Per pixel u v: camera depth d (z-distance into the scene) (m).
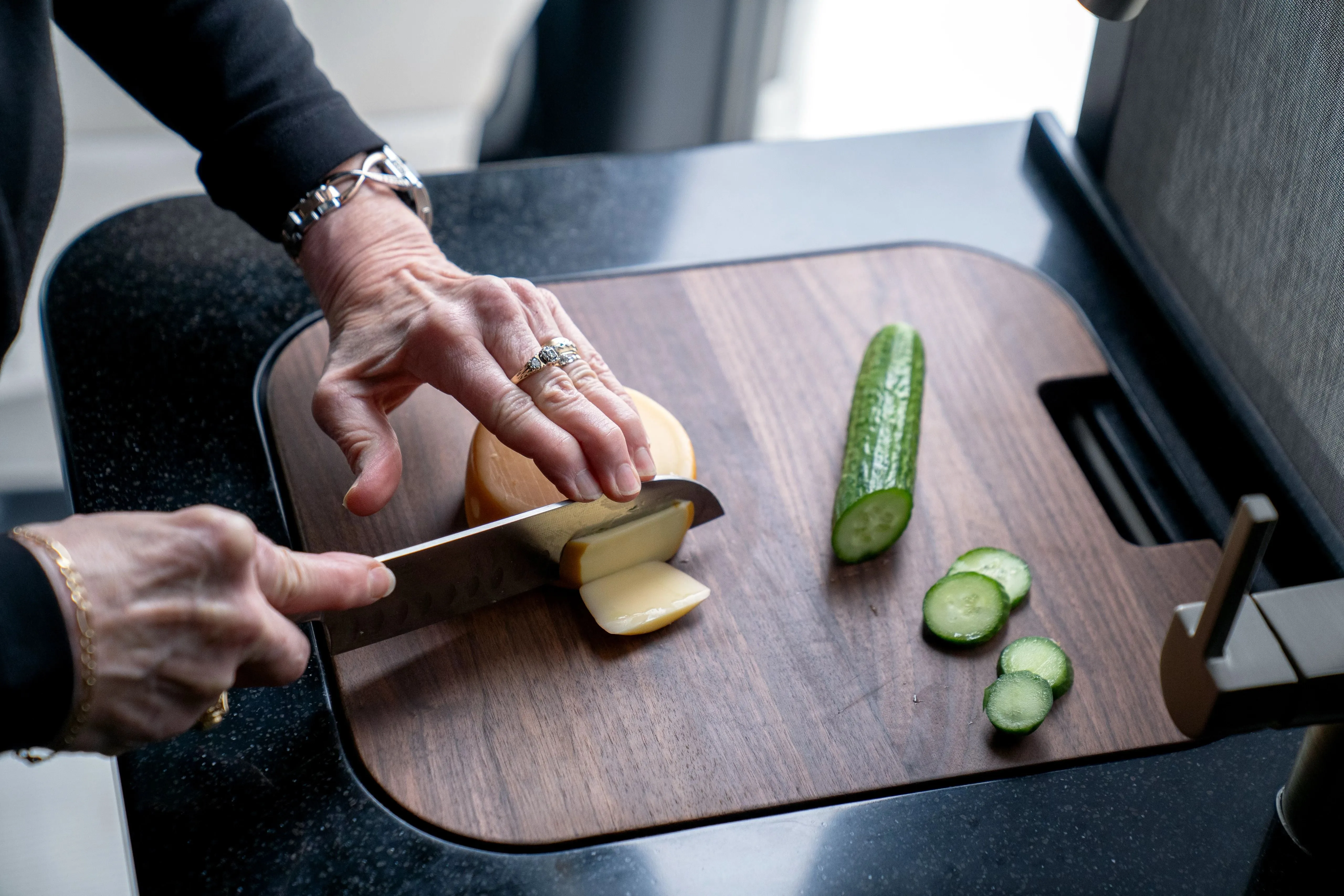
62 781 1.72
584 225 1.28
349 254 1.06
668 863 0.78
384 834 0.79
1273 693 0.62
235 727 0.85
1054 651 0.88
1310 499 0.98
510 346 0.94
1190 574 0.96
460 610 0.90
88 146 2.08
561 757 0.83
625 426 0.91
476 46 2.22
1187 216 1.15
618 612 0.90
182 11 1.06
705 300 1.19
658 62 2.37
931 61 2.88
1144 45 1.18
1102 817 0.81
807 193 1.34
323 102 1.10
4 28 0.94
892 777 0.82
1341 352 0.92
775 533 0.98
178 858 0.78
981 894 0.77
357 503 0.89
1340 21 0.89
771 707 0.86
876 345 1.10
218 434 1.06
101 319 1.15
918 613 0.93
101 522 0.72
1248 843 0.79
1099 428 1.13
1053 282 1.22
